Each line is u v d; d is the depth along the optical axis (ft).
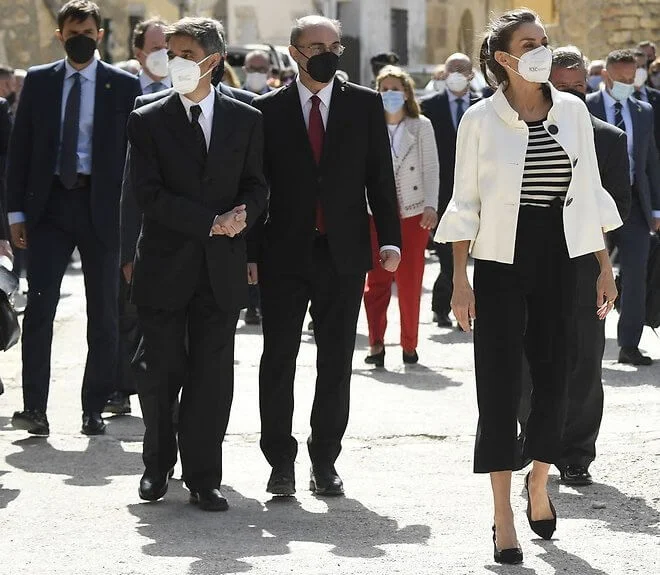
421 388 69.51
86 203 57.31
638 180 72.08
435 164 74.90
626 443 56.39
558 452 41.68
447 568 40.32
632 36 212.02
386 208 49.67
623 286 74.28
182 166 45.85
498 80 41.55
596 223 41.39
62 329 86.12
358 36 253.44
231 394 47.50
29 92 57.21
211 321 46.73
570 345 41.70
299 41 48.21
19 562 41.27
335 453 50.01
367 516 46.85
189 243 46.14
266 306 49.26
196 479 47.62
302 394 67.31
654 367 73.82
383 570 40.04
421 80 184.75
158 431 47.88
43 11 177.58
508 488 41.22
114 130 57.26
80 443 57.41
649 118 71.82
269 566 40.55
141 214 52.19
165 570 40.19
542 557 41.50
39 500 48.73
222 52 46.55
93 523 45.83
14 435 58.80
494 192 40.96
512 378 41.19
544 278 41.19
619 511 47.34
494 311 41.24
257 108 49.26
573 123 41.16
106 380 59.16
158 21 62.85
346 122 48.67
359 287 49.19
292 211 48.70
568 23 214.90
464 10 283.18
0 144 70.79
